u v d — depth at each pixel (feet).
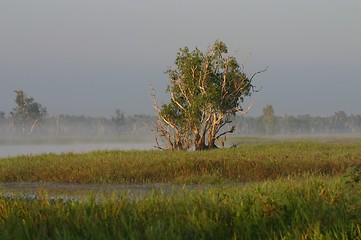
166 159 191.72
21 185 167.43
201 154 215.92
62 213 66.59
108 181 171.83
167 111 301.63
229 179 171.63
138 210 68.49
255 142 493.36
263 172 177.17
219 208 66.95
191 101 299.99
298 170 178.50
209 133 307.58
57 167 185.57
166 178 174.60
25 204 70.74
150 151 254.68
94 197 73.92
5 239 57.67
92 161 193.88
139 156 211.61
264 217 61.72
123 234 57.62
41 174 180.55
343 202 66.39
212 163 183.42
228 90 307.37
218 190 80.43
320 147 263.08
